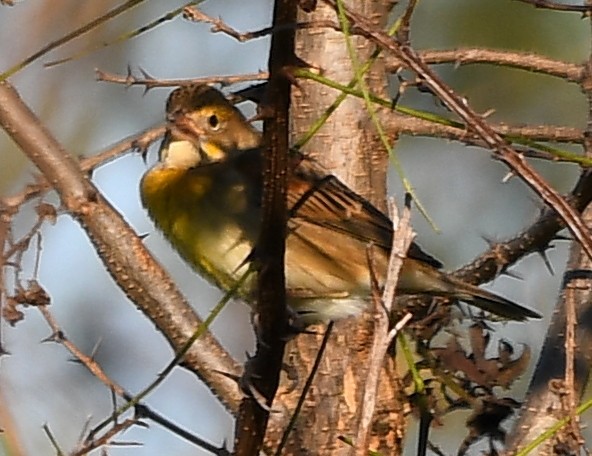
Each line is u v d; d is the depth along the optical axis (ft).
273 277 25.61
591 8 28.30
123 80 34.37
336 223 37.88
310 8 23.26
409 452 44.55
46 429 30.55
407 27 26.07
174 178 38.14
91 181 34.27
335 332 37.42
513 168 23.57
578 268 35.91
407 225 22.98
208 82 34.19
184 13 31.01
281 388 36.35
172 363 24.95
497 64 36.65
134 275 34.22
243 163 37.76
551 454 33.60
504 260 37.45
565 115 50.62
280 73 23.71
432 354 35.09
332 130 38.11
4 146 43.01
